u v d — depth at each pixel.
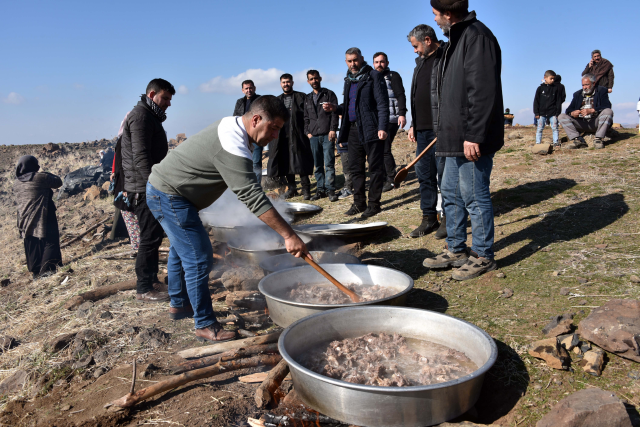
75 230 8.52
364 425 1.83
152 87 3.73
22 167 6.08
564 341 2.34
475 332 2.23
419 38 4.13
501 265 3.52
